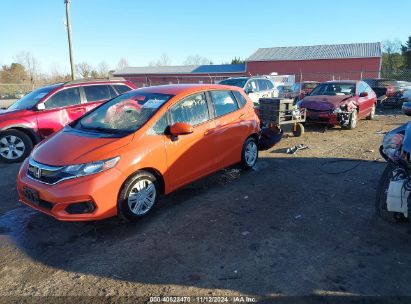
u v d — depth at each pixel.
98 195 3.93
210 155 5.38
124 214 4.22
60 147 4.33
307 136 9.97
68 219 3.92
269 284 3.14
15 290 3.16
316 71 44.62
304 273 3.29
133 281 3.23
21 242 4.00
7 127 7.44
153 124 4.58
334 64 43.66
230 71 50.03
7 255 3.74
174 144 4.72
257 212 4.61
